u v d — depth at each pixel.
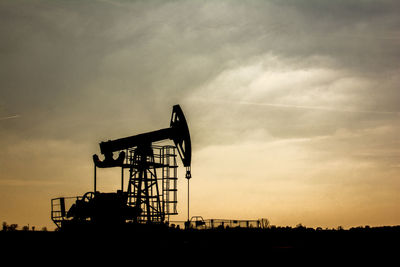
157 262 23.05
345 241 31.75
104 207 24.66
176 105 26.48
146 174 26.70
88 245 24.03
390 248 28.30
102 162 26.62
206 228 26.95
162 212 26.70
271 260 24.05
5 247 23.81
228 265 22.67
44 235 24.88
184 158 26.05
